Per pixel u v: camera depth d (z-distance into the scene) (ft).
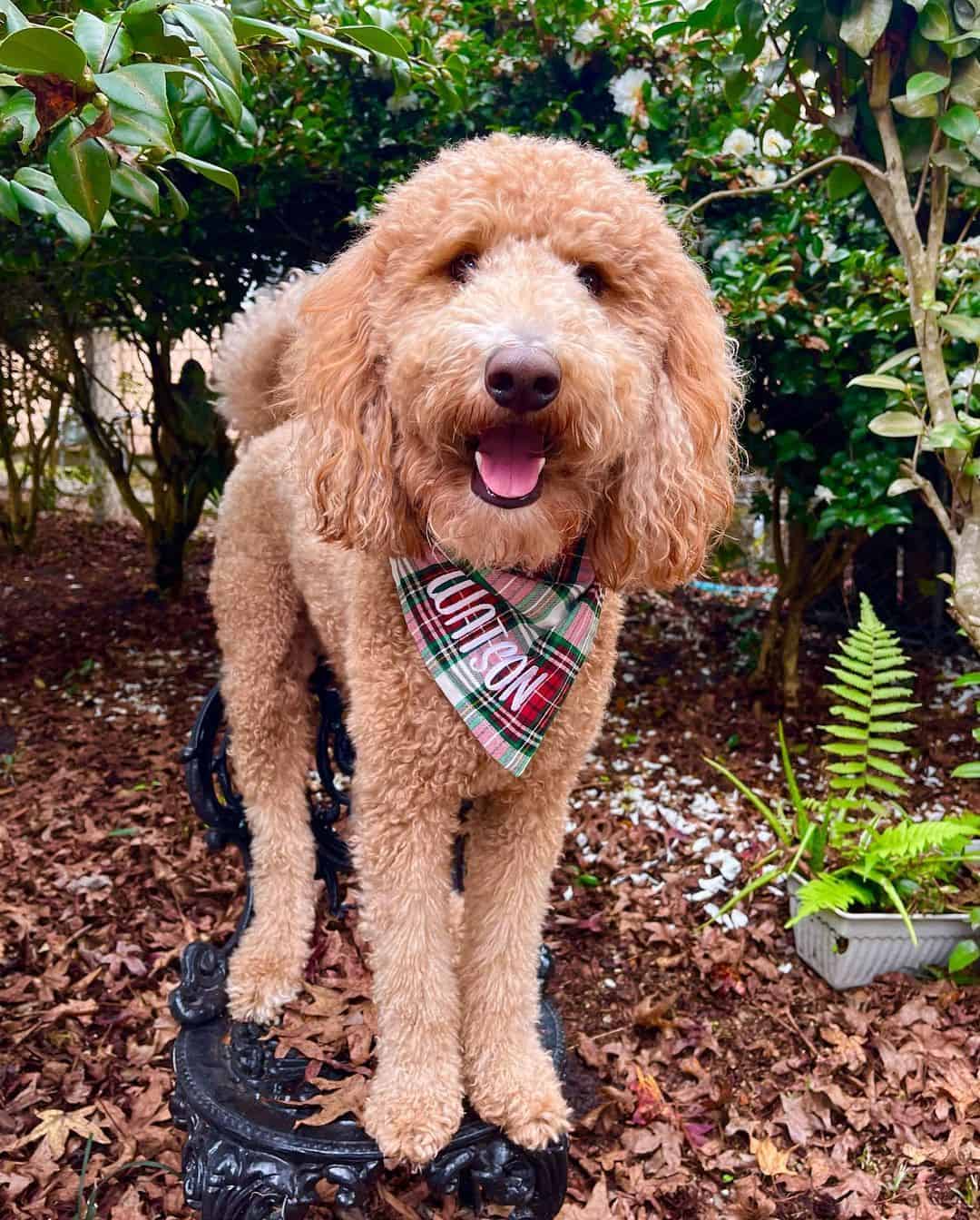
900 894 3.87
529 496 2.08
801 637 7.44
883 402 5.08
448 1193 2.48
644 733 6.06
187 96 2.24
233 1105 2.60
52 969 3.85
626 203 2.26
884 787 4.14
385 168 5.67
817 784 5.38
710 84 5.54
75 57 1.54
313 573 2.89
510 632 2.34
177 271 6.57
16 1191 2.85
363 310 2.36
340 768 3.63
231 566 3.21
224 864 4.62
